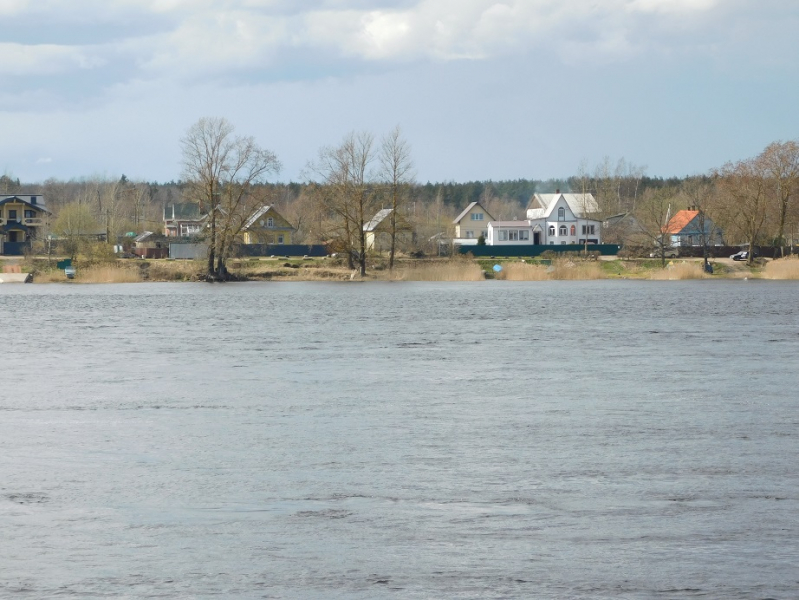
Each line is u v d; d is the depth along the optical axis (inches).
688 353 4192.9
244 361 3941.9
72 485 1865.2
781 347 4426.7
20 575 1393.9
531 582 1363.2
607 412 2684.5
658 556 1456.7
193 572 1402.6
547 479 1902.1
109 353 4269.2
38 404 2851.9
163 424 2509.8
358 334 5206.7
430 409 2741.1
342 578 1378.0
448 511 1681.8
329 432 2394.2
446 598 1314.0
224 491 1818.4
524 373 3533.5
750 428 2436.0
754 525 1596.9
